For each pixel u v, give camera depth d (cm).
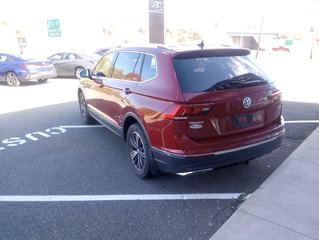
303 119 693
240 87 367
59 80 1491
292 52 3628
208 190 405
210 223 338
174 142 346
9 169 484
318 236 304
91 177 451
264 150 393
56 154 540
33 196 402
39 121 751
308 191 382
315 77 1467
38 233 328
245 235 309
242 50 413
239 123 366
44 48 2928
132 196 396
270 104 394
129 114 432
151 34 1365
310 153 489
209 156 348
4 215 361
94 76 589
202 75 362
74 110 859
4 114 830
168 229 330
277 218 333
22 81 1313
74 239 318
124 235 322
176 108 339
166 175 446
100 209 369
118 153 538
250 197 376
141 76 423
